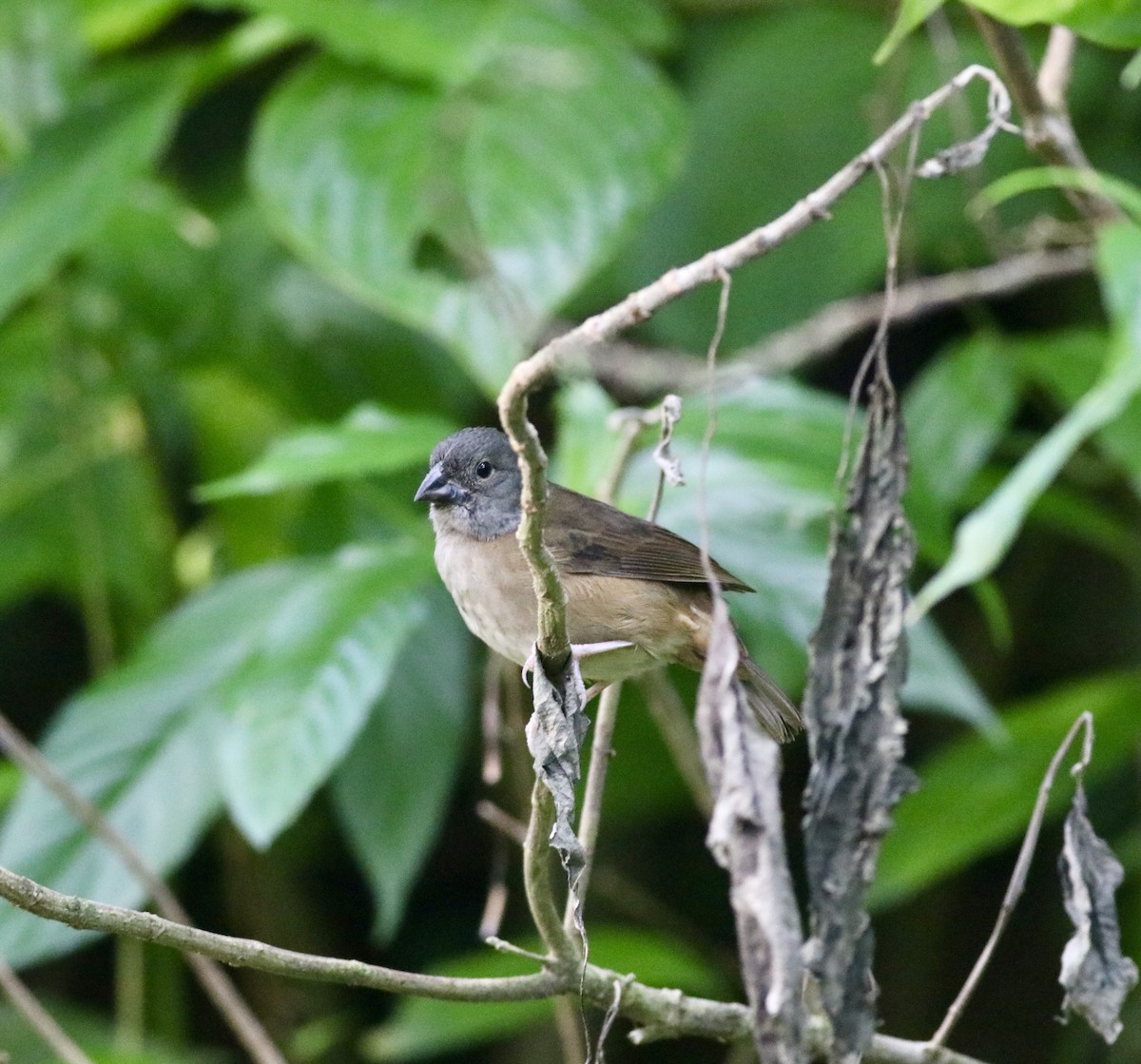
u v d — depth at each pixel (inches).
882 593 221.1
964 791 439.2
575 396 384.8
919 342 579.2
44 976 589.3
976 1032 571.8
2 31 486.3
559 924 261.3
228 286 497.4
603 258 392.5
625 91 414.3
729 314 482.9
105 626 506.9
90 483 515.2
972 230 489.7
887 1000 571.2
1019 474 215.5
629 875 575.8
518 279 390.3
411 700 402.3
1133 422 401.1
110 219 490.9
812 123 496.4
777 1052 194.5
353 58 430.6
